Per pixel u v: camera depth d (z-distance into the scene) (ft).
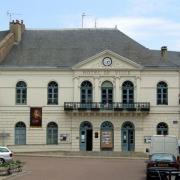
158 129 194.08
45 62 196.95
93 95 194.49
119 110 192.54
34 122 195.31
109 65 194.39
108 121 194.49
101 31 209.36
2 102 196.03
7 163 117.60
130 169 128.36
